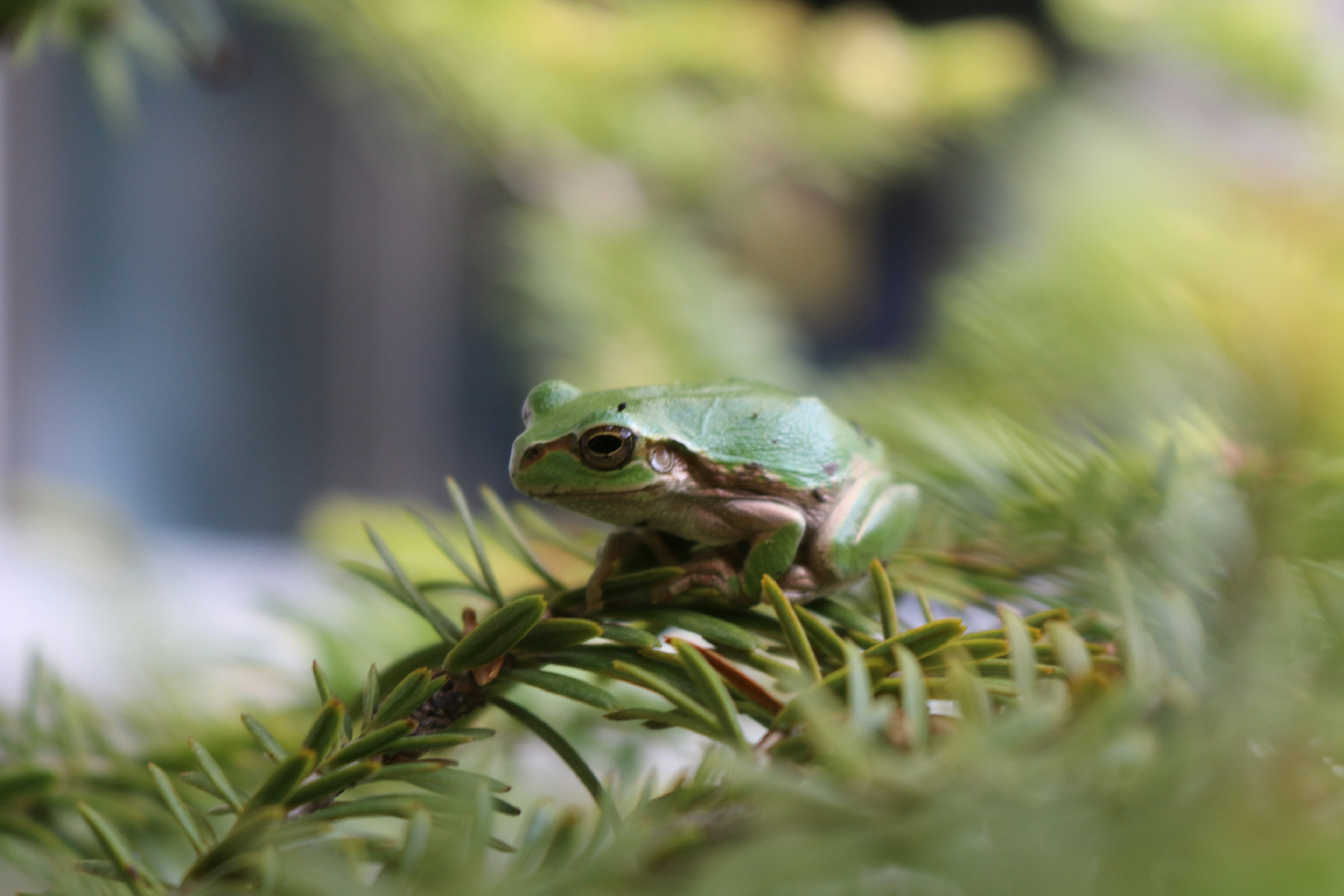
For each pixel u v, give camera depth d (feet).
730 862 0.52
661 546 0.79
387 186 2.26
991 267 0.88
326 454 2.42
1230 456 0.76
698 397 0.80
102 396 2.28
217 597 1.85
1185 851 0.49
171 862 0.73
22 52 0.77
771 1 1.34
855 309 1.80
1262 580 0.71
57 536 1.02
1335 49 0.95
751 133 1.27
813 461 0.78
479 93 1.10
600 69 1.13
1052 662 0.69
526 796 0.83
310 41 1.16
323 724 0.67
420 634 0.83
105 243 2.23
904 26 1.41
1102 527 0.75
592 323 1.06
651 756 0.83
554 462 0.78
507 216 1.56
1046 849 0.51
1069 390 0.84
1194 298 0.81
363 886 0.62
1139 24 0.99
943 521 0.81
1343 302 0.78
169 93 2.20
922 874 0.52
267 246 2.33
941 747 0.64
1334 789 0.56
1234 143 0.98
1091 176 0.88
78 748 0.76
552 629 0.70
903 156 1.35
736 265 1.64
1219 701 0.64
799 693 0.66
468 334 2.36
